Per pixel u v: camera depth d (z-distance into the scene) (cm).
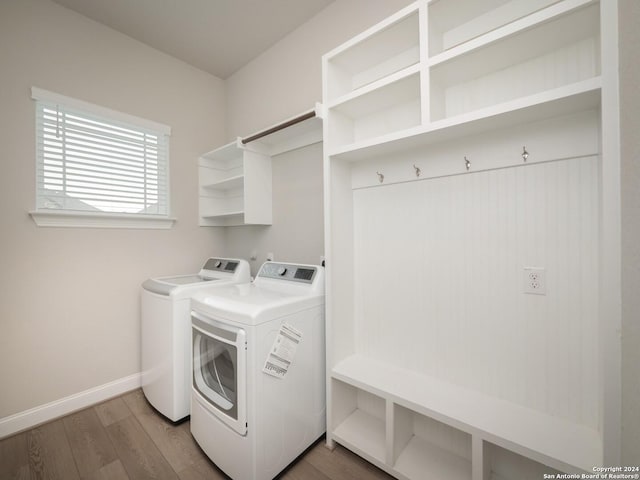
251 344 125
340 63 164
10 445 160
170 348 172
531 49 110
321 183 202
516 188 120
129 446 158
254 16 206
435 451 142
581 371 107
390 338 160
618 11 73
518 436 102
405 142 135
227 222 282
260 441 126
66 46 195
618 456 78
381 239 163
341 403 163
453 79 131
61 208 194
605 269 79
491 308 127
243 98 267
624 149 64
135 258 227
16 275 176
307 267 176
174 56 252
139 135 231
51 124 190
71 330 196
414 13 125
